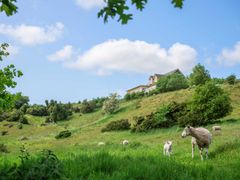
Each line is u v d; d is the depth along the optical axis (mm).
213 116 47875
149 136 47875
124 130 65938
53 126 107438
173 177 9031
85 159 10930
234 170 11266
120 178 8297
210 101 48406
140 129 54812
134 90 161000
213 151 17609
